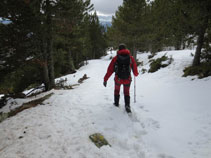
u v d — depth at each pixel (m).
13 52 5.75
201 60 7.58
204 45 7.09
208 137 2.49
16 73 6.29
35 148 2.32
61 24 6.55
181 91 4.94
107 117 3.42
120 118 3.39
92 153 2.23
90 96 5.28
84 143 2.45
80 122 3.20
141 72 11.53
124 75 3.57
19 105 4.95
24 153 2.21
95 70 17.91
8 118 3.62
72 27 7.22
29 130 2.88
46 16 6.11
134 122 3.26
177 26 7.09
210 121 2.91
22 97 6.53
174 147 2.39
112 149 2.37
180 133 2.73
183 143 2.46
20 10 5.39
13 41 5.56
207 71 5.71
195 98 4.09
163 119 3.31
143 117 3.48
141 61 17.77
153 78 8.23
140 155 2.27
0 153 2.22
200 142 2.42
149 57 17.39
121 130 2.94
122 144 2.52
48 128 2.94
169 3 7.34
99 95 5.36
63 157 2.14
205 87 4.64
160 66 10.07
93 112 3.72
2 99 5.99
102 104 4.30
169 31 7.68
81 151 2.27
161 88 5.79
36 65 6.93
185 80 6.14
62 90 6.82
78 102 4.62
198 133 2.65
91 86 7.54
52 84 7.89
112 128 2.98
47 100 4.95
